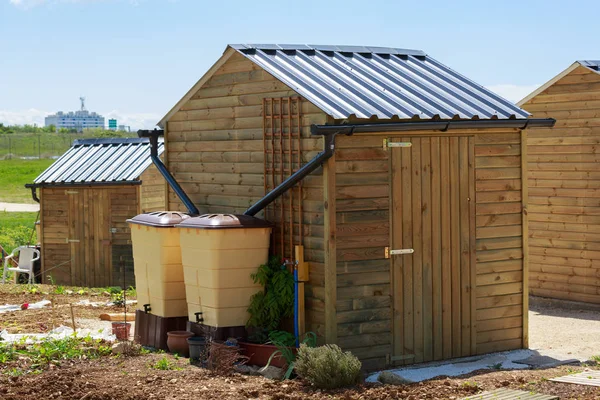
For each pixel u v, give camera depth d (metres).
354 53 12.21
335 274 9.83
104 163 21.59
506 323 11.35
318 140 9.97
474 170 10.95
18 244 27.84
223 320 10.36
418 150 10.43
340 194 9.85
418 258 10.49
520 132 11.33
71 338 11.41
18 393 8.66
